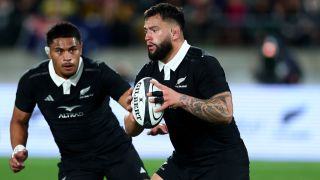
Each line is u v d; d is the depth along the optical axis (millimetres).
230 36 53156
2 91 42219
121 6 54031
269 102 42750
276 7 53531
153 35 18625
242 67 51531
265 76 46844
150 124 18391
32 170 36656
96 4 53094
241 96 42875
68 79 20984
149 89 18500
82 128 21344
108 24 52969
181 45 18906
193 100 17641
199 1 52531
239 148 19078
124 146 21984
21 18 54062
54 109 21266
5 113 41938
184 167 19484
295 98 42719
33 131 41562
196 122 18719
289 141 42219
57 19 50531
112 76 21250
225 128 18844
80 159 21641
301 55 52406
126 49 53531
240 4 53688
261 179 34906
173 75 18844
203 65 18531
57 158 40344
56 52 20625
